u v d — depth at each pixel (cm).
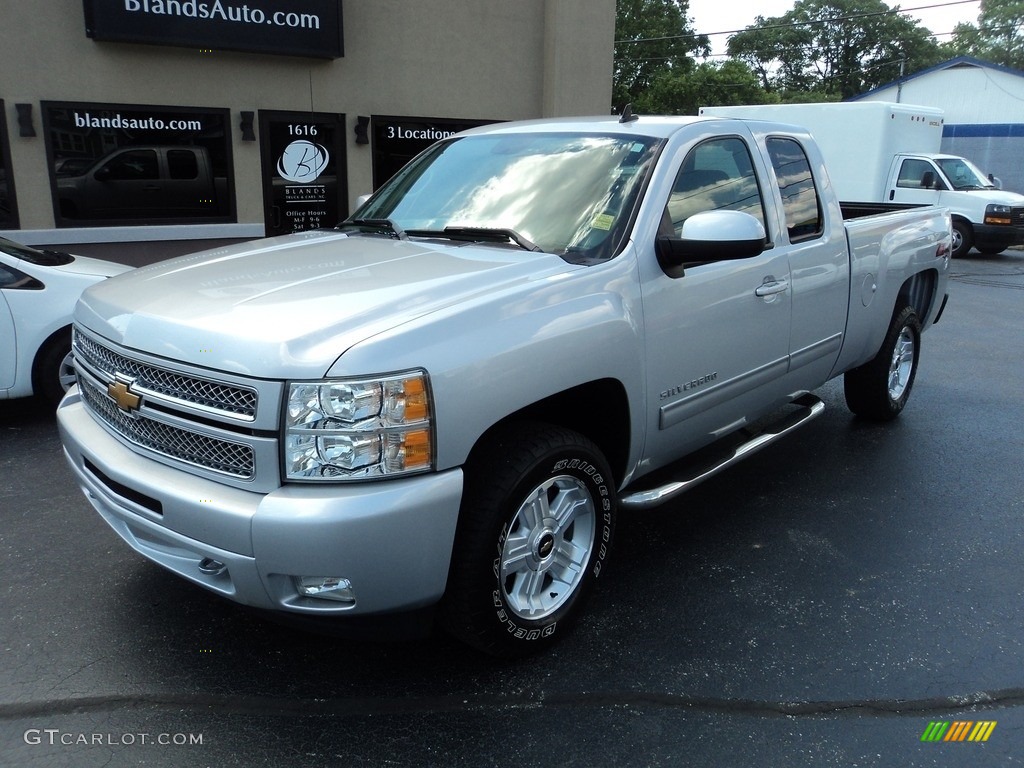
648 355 341
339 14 1045
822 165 480
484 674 306
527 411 318
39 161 933
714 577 382
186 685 297
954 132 2842
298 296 286
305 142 1084
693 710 289
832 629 341
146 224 1004
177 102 995
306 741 270
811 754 270
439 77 1168
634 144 379
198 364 265
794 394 470
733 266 387
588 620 344
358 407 250
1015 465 528
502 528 287
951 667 318
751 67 6194
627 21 4606
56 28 916
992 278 1448
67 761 259
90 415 333
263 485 256
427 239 371
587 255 336
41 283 573
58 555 389
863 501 470
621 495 371
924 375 755
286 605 262
